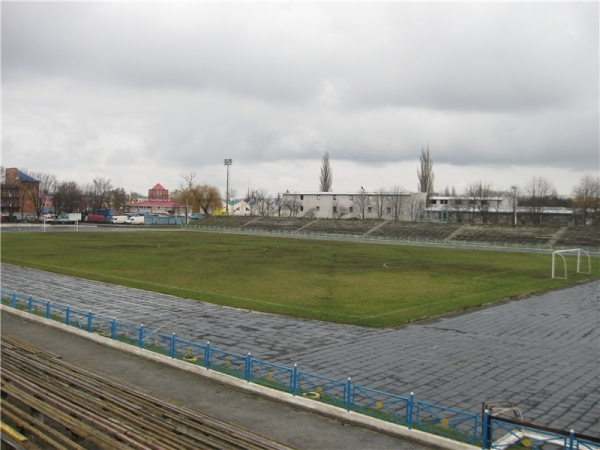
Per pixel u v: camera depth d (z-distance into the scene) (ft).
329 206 567.18
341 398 70.23
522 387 76.89
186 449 50.39
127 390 69.05
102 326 107.34
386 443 56.85
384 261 239.91
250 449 51.75
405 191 551.18
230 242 340.18
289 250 289.12
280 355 91.09
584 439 49.98
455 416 65.26
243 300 137.28
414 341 101.86
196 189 594.24
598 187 479.41
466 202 519.19
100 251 260.01
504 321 120.67
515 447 55.57
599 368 86.38
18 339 96.37
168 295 144.15
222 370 80.12
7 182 591.37
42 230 421.18
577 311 133.28
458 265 227.81
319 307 131.23
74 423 57.26
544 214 481.05
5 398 67.00
